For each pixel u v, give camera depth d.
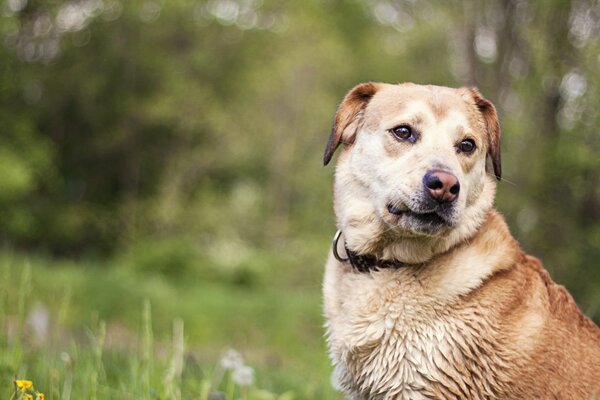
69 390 4.23
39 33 23.53
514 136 13.60
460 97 4.14
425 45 21.53
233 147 25.58
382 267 3.93
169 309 13.57
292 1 24.75
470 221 3.92
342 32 24.55
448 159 3.78
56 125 26.36
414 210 3.70
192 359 5.82
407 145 3.91
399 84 4.27
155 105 24.41
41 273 13.28
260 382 6.13
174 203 23.55
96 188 27.38
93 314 5.11
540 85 13.26
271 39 26.55
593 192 13.43
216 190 26.64
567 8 12.94
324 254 20.61
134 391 4.36
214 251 20.52
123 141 26.23
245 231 24.56
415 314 3.72
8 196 19.95
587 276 12.78
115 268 16.69
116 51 25.05
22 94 23.75
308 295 16.97
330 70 25.75
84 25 24.27
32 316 5.72
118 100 25.81
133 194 26.30
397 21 22.52
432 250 3.83
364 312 3.81
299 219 24.56
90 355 4.79
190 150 25.67
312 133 26.80
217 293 15.66
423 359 3.67
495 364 3.64
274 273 20.69
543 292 3.86
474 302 3.70
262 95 27.56
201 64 25.88
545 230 13.57
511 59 14.74
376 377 3.76
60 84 25.17
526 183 13.72
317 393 6.20
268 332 13.50
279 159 27.05
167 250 18.92
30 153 22.14
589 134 12.86
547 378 3.63
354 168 4.11
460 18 16.38
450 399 3.65
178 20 25.30
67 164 26.89
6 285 5.78
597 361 3.75
